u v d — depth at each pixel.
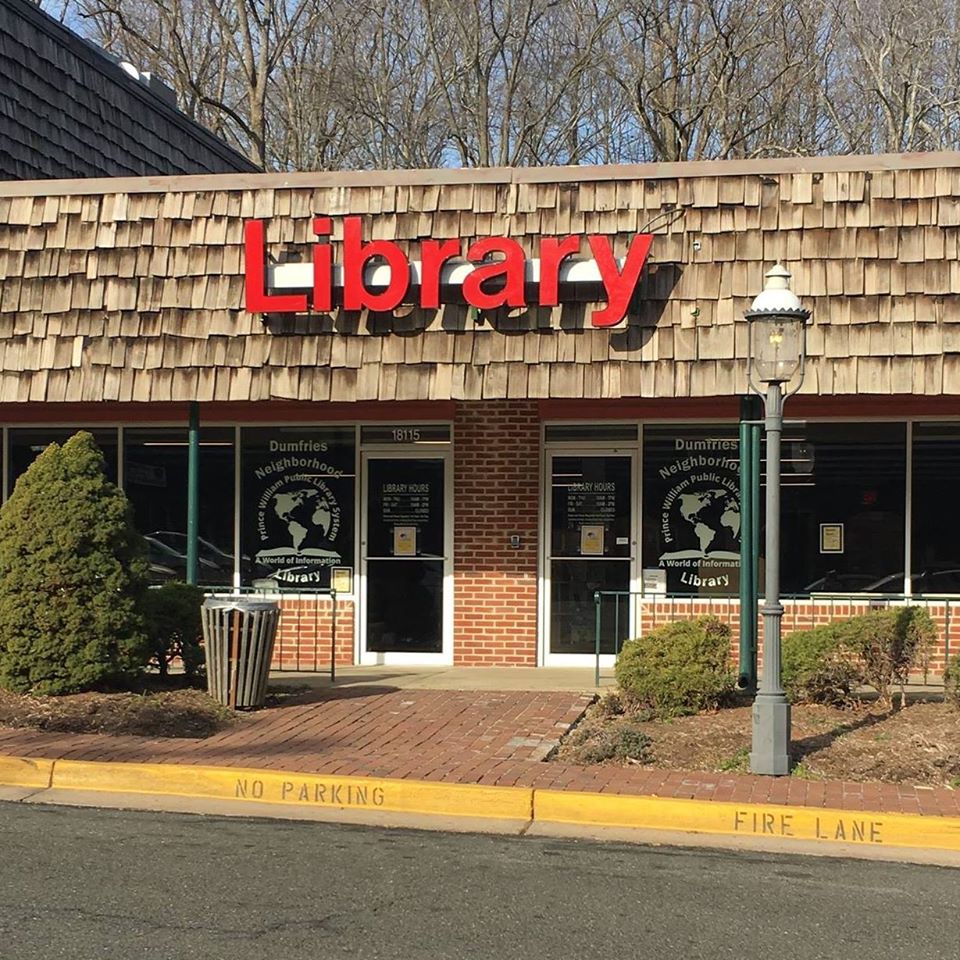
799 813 7.30
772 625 8.33
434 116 29.94
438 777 8.02
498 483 13.32
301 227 11.94
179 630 10.98
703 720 9.72
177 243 12.10
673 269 11.32
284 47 28.67
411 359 11.59
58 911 5.72
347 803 7.86
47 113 15.48
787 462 13.05
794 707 10.12
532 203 11.62
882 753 8.63
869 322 10.95
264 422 13.78
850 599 11.90
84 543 10.13
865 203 11.12
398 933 5.52
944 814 7.25
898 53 28.19
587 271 11.31
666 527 13.20
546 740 9.22
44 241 12.29
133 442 13.98
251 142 28.23
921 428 12.84
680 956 5.31
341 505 13.66
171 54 28.77
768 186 11.28
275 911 5.78
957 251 10.91
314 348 11.75
